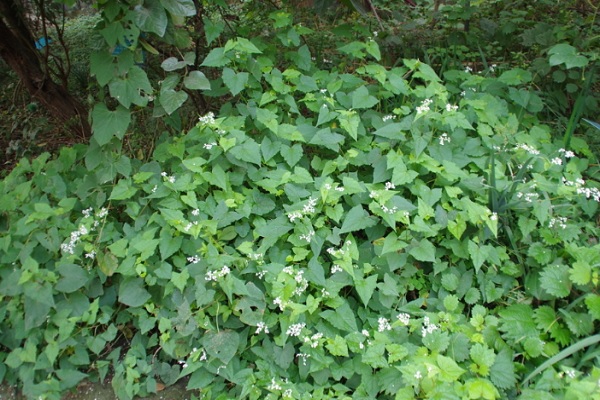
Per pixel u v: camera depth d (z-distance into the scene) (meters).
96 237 2.83
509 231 2.78
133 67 2.81
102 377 2.62
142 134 3.83
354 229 2.73
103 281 2.71
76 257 2.63
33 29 4.38
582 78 3.64
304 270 2.60
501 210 2.83
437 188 2.91
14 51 4.08
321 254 2.84
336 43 4.50
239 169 3.01
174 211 2.69
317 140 3.06
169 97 2.92
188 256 2.77
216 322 2.55
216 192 2.91
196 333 2.56
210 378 2.49
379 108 3.63
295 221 2.74
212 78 4.20
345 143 3.32
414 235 2.78
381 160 3.05
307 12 5.00
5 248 2.66
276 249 2.78
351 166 3.25
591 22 4.37
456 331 2.45
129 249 2.67
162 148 3.18
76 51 5.54
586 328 2.36
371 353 2.38
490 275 2.73
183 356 2.56
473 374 2.27
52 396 2.46
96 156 2.96
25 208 2.88
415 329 2.52
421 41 4.66
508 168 3.16
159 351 2.73
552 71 4.02
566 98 3.91
